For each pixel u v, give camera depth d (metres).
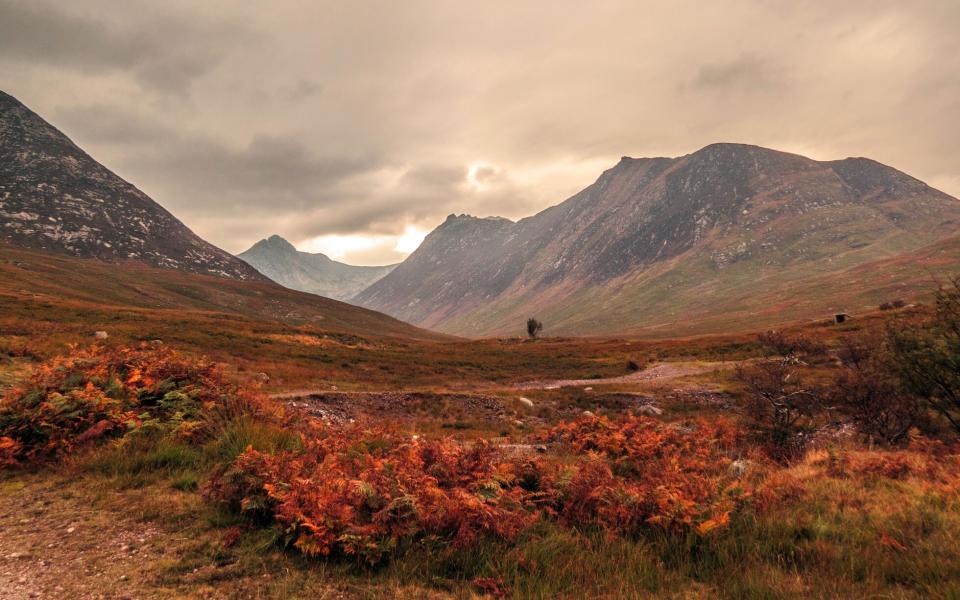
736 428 14.95
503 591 4.43
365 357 48.12
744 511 6.12
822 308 189.00
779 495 6.96
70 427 7.78
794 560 5.22
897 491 7.49
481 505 5.50
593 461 8.23
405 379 37.53
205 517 5.54
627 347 76.19
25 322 31.20
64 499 5.98
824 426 16.45
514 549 5.16
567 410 28.14
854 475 8.58
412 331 193.00
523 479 7.30
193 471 7.04
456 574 4.75
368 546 4.73
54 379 9.16
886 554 5.12
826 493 7.45
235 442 7.70
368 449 8.42
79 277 112.88
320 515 4.95
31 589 3.97
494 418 24.55
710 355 55.03
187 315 67.06
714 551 5.37
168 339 36.50
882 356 16.28
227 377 11.46
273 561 4.71
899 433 15.06
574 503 6.52
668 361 53.50
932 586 4.33
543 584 4.55
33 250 160.75
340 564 4.76
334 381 31.42
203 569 4.47
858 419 16.17
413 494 5.75
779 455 12.45
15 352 17.34
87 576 4.23
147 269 168.50
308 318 155.38
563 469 7.37
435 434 18.59
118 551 4.72
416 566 4.74
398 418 22.55
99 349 11.36
